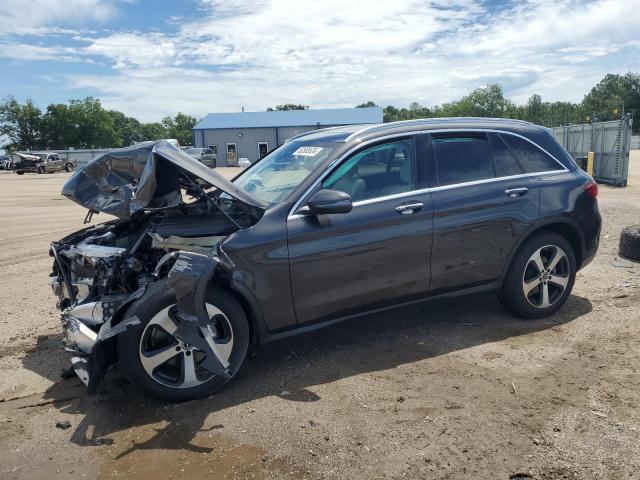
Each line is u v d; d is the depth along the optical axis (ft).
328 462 9.73
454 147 15.16
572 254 16.46
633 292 18.74
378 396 12.02
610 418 10.84
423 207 14.16
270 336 12.98
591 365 13.23
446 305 17.87
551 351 14.12
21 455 10.23
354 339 15.29
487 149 15.57
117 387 12.80
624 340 14.67
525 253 15.69
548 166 16.37
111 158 13.56
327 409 11.53
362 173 13.92
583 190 16.52
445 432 10.53
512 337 15.14
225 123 191.11
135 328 11.23
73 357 11.96
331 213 12.44
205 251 11.86
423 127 14.94
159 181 12.76
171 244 12.34
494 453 9.82
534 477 9.16
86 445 10.49
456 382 12.56
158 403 11.98
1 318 18.06
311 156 14.42
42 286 22.02
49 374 13.73
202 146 187.21
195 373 11.94
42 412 11.80
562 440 10.15
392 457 9.81
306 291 13.02
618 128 59.93
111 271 12.44
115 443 10.52
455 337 15.23
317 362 13.87
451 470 9.40
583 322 16.12
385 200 13.88
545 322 16.21
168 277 10.94
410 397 11.93
